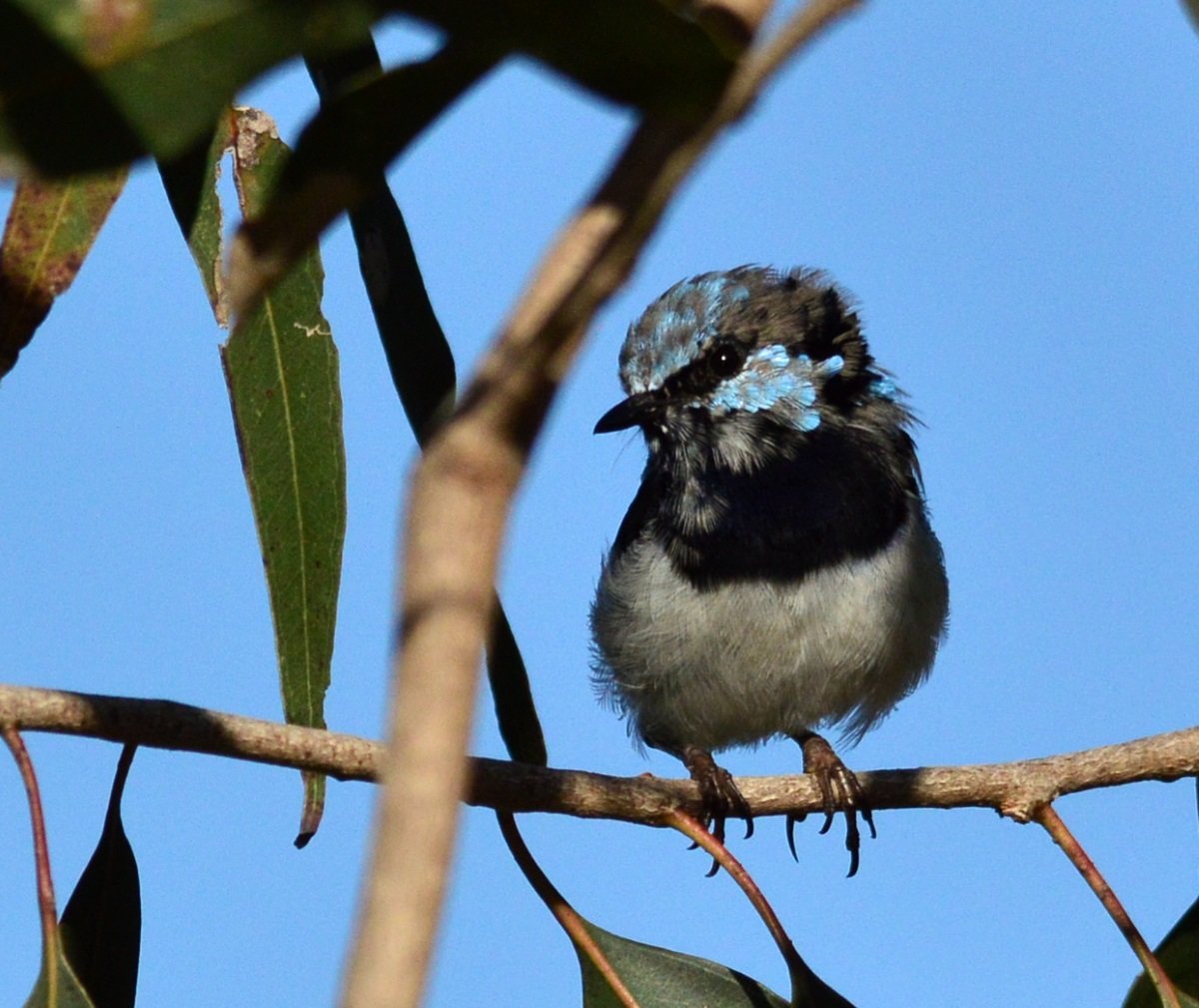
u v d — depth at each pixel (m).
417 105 4.14
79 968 7.16
